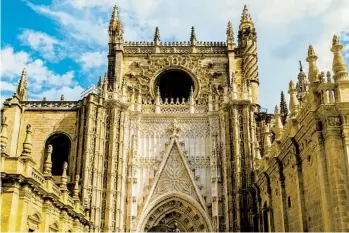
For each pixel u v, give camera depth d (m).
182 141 49.34
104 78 48.94
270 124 48.91
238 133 46.84
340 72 24.45
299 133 28.14
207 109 50.75
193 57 54.28
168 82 57.66
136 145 48.66
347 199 22.66
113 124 46.84
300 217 28.39
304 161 28.52
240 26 55.97
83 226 39.88
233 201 44.72
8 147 44.06
